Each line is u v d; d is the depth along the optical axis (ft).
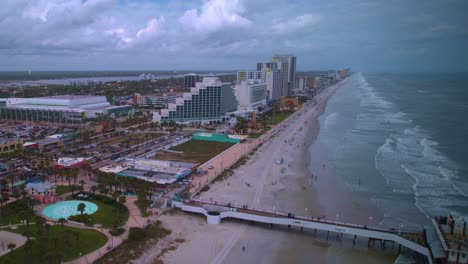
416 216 501.15
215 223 476.54
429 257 369.30
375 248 426.51
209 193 583.99
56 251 373.40
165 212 502.79
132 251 394.73
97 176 620.08
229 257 396.16
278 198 569.23
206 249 411.54
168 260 386.32
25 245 368.68
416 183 635.66
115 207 508.12
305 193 592.60
